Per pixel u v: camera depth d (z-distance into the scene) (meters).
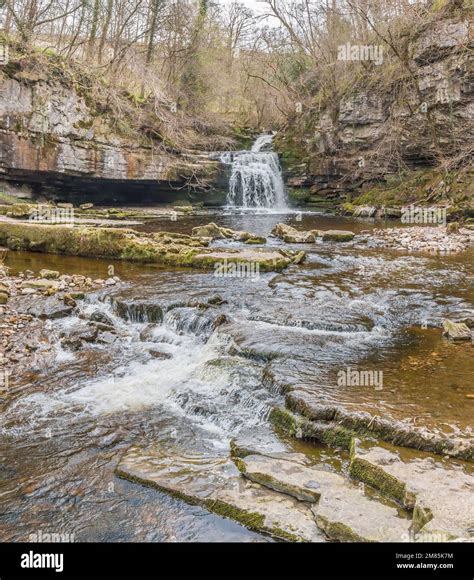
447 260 12.30
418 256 12.84
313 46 27.81
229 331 7.09
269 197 27.25
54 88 20.20
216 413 5.31
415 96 22.47
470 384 5.39
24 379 6.18
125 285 9.66
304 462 4.30
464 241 14.85
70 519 3.75
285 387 5.33
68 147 20.75
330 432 4.61
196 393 5.72
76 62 21.64
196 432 5.05
